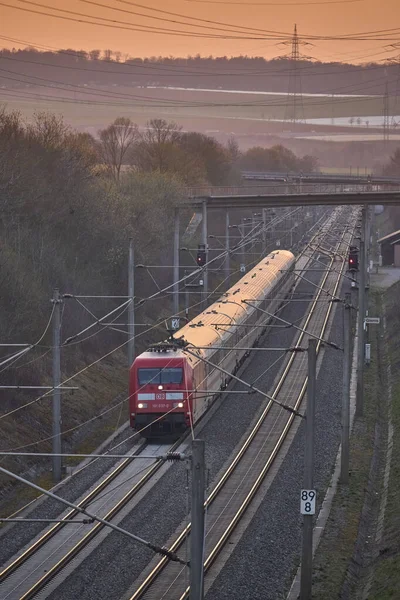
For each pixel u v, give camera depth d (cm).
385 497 13812
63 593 9981
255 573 10619
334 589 10381
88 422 18425
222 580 10375
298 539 11788
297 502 13275
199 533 7462
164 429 16488
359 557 11675
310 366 10631
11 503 13562
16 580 10369
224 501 13325
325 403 19625
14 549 11406
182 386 16288
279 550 11375
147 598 9844
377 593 9938
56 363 14600
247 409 19025
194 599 7431
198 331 18950
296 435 17088
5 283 18525
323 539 12031
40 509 13000
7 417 16562
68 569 10700
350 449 16400
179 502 13138
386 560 10956
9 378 17350
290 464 15225
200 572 7469
